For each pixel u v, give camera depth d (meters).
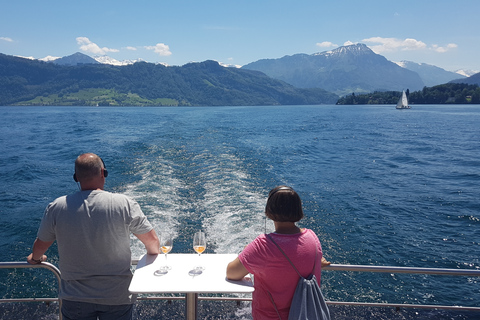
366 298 6.61
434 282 7.22
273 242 1.87
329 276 7.27
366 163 20.66
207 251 7.59
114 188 12.48
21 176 16.34
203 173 15.21
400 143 31.23
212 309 3.22
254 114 97.38
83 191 2.13
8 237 9.23
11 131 42.38
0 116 86.75
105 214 2.04
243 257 1.92
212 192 12.01
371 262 8.03
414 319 3.06
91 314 2.12
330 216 10.89
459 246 8.99
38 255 2.19
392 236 9.48
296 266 1.84
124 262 2.14
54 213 2.05
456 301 6.68
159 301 3.29
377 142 31.78
